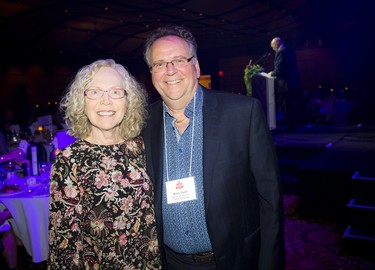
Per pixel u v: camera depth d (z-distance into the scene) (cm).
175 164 149
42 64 1287
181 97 147
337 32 1315
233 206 140
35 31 1051
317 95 1022
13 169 320
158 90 151
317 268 296
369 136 622
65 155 141
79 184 139
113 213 143
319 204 410
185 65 146
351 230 331
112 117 146
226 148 140
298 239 357
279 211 139
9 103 1206
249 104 144
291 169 548
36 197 258
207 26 1255
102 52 1410
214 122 144
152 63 149
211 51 1605
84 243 139
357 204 337
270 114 731
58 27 1052
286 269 296
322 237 359
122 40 1344
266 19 1202
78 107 147
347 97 962
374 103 1197
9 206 261
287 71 685
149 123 165
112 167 146
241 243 143
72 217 135
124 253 144
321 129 761
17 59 1173
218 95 153
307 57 1400
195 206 144
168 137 154
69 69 1396
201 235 146
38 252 262
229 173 139
